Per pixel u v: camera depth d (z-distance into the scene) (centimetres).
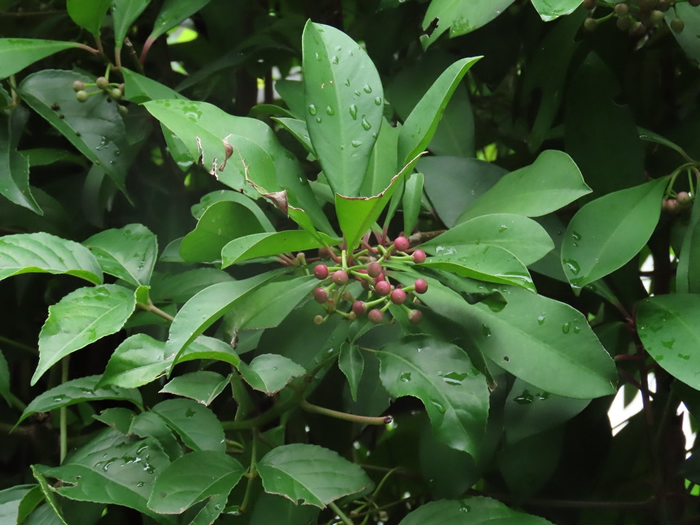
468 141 102
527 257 87
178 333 83
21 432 102
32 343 108
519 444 96
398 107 104
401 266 88
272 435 95
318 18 117
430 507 91
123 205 111
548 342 89
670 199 96
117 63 101
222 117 90
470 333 90
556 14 89
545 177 90
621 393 118
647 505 99
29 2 114
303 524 91
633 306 96
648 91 106
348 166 86
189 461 87
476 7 94
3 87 102
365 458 112
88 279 89
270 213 105
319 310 93
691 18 98
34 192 103
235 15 115
